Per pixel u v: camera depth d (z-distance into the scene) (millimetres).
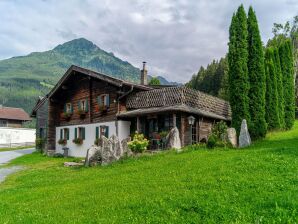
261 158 14055
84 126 35156
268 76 28828
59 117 40250
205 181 11211
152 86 34969
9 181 19406
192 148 21312
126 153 21531
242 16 25578
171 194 10125
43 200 12406
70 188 14125
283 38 56250
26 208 11266
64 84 37656
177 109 25297
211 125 31391
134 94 31125
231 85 25047
